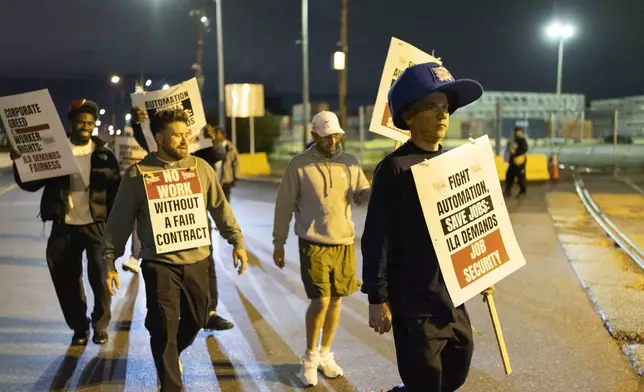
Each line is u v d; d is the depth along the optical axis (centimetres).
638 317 575
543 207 1427
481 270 303
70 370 473
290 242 996
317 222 439
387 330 293
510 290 693
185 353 512
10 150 489
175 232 385
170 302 381
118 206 389
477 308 627
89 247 508
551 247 940
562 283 721
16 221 1245
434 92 292
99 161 507
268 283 738
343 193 441
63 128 482
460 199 298
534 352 505
